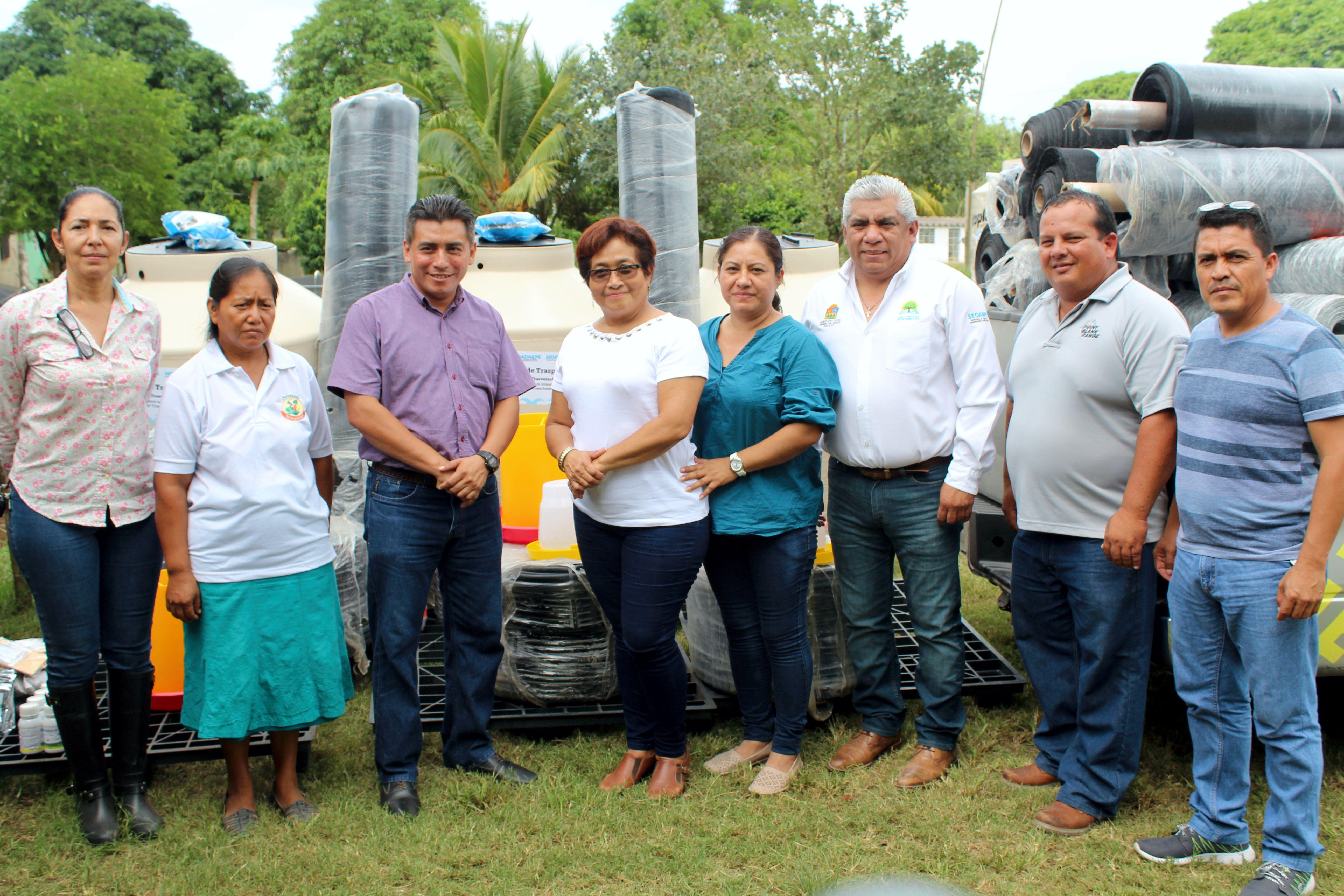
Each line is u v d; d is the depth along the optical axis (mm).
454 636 3164
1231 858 2666
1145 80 3920
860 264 3025
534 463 3863
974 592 5207
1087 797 2891
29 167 27062
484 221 4664
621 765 3205
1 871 2730
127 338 2766
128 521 2785
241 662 2814
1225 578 2512
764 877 2684
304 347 4348
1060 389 2811
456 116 23969
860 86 29906
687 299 4766
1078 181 3535
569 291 4582
